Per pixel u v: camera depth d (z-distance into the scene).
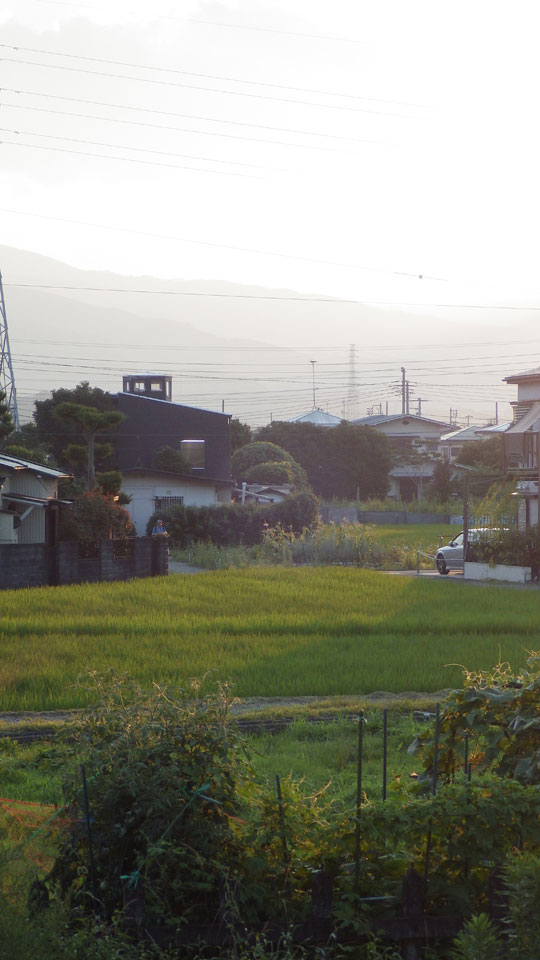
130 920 4.99
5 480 34.31
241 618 21.48
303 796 6.12
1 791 9.23
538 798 5.41
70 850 5.48
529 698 6.31
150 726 5.66
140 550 34.41
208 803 5.47
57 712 13.06
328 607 23.95
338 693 14.38
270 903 5.26
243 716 12.69
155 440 66.25
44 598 24.55
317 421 121.06
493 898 5.23
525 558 36.81
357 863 5.30
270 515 52.62
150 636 19.00
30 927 4.83
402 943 5.20
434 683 14.79
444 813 5.33
